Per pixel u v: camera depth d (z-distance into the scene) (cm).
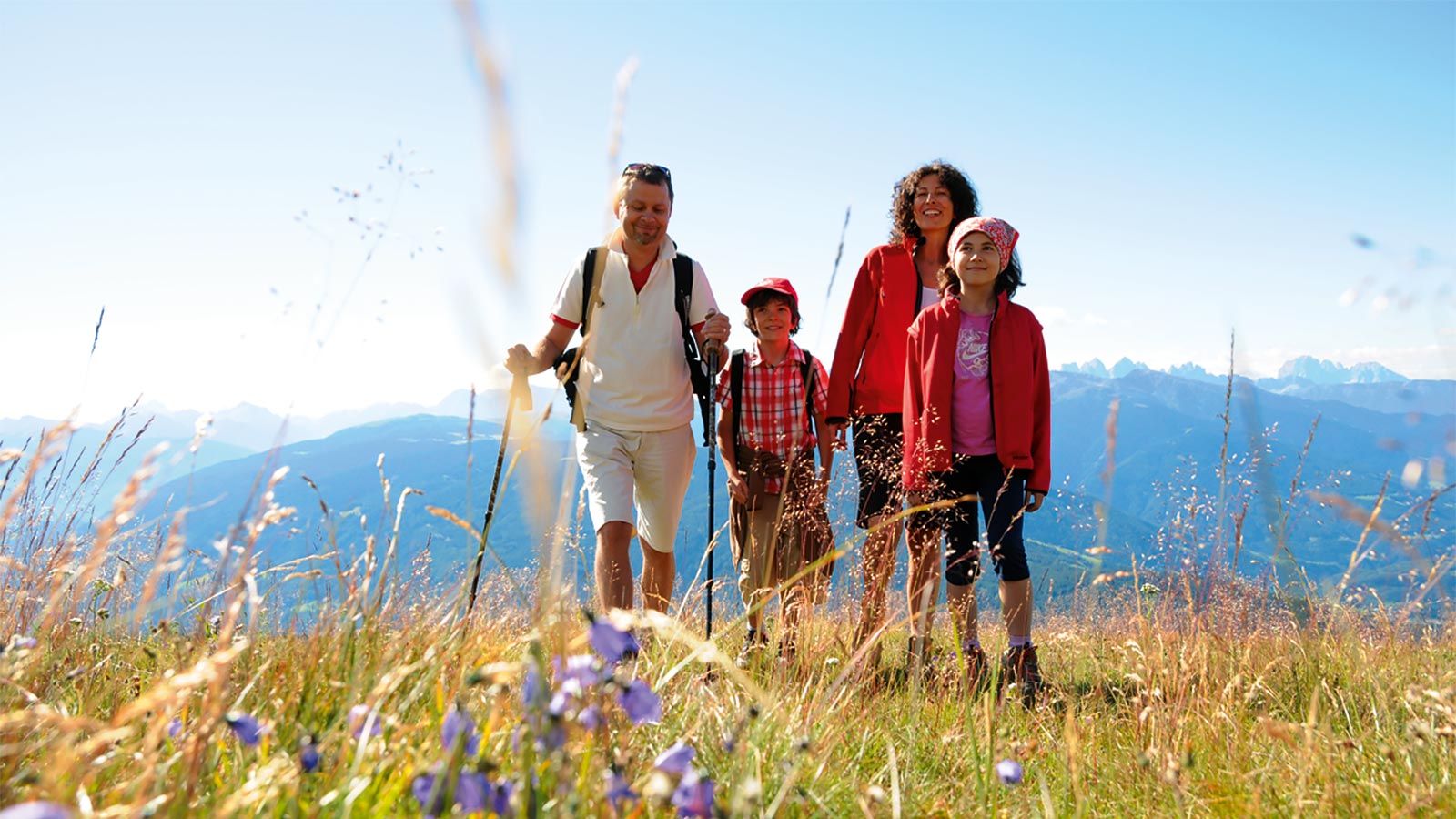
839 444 589
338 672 182
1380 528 213
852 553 371
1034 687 409
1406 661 337
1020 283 526
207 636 208
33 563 206
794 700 277
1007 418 493
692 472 501
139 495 125
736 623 235
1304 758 216
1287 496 263
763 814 181
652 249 479
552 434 110
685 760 139
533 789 121
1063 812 230
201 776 154
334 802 137
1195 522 309
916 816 207
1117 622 428
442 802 121
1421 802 205
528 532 117
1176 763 231
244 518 137
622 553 445
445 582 221
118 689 216
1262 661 347
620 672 143
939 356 511
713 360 484
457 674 186
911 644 368
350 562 187
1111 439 187
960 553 470
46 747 171
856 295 590
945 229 578
